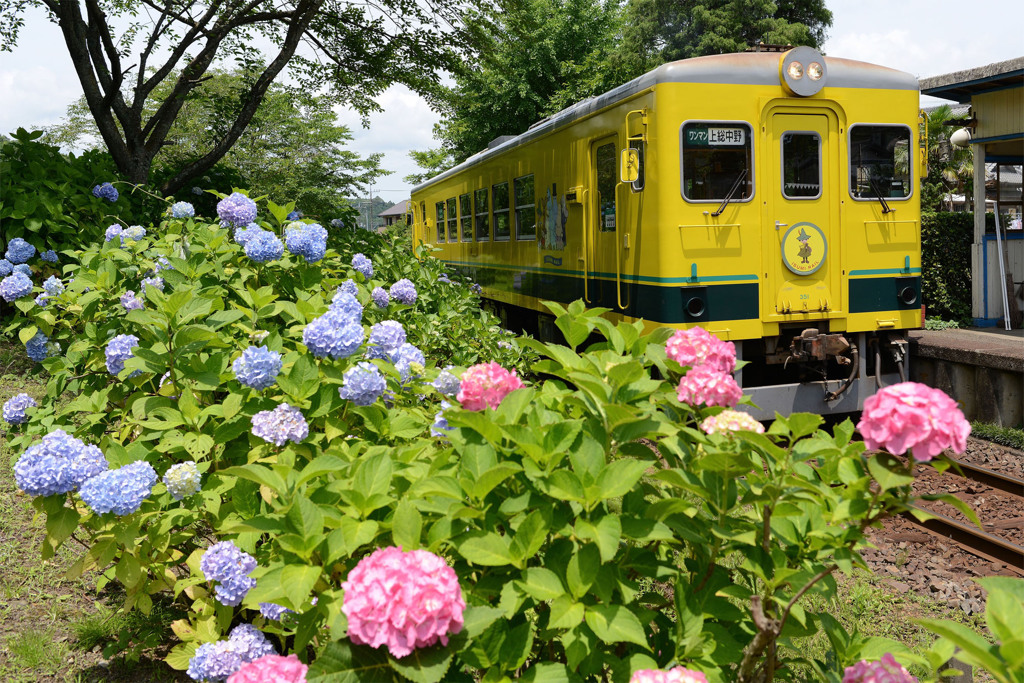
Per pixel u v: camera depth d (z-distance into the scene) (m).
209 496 3.05
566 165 9.82
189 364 3.44
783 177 7.71
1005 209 13.55
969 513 1.84
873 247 7.98
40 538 4.85
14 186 8.38
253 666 1.91
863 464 2.02
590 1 30.36
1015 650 1.37
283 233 4.95
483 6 13.17
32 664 3.59
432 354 6.95
